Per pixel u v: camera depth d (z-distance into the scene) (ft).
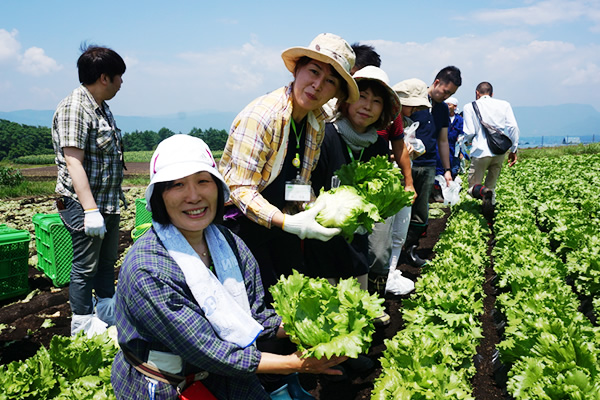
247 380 9.04
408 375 12.80
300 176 13.65
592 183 59.72
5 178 72.90
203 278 7.98
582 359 13.29
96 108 16.07
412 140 20.94
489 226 37.09
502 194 45.57
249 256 9.70
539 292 18.70
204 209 8.27
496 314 20.80
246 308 8.84
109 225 17.43
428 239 35.55
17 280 23.15
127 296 7.83
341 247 15.46
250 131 11.91
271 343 12.55
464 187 58.18
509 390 13.48
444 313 16.16
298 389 11.03
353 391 15.29
